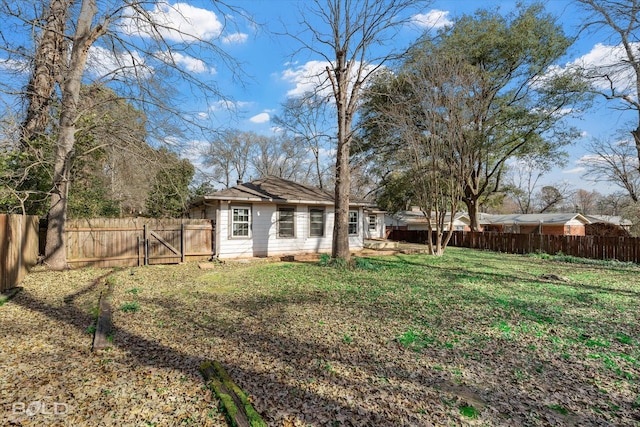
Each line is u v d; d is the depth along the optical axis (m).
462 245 21.61
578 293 7.57
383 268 11.04
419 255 15.37
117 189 17.09
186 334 4.68
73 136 9.85
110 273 9.66
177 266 11.42
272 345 4.30
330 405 2.96
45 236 10.59
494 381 3.45
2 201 8.29
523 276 9.83
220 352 4.07
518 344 4.45
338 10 11.36
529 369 3.74
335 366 3.72
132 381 3.31
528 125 20.38
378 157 24.55
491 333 4.85
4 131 7.23
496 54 20.42
